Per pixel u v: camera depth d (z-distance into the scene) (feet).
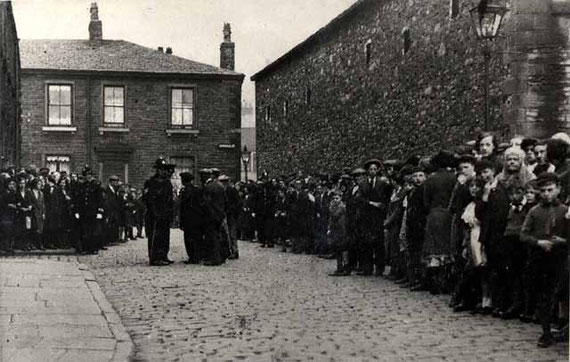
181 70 103.45
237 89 105.19
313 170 93.91
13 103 80.33
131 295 32.76
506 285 27.20
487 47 36.04
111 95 102.27
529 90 44.98
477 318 26.91
